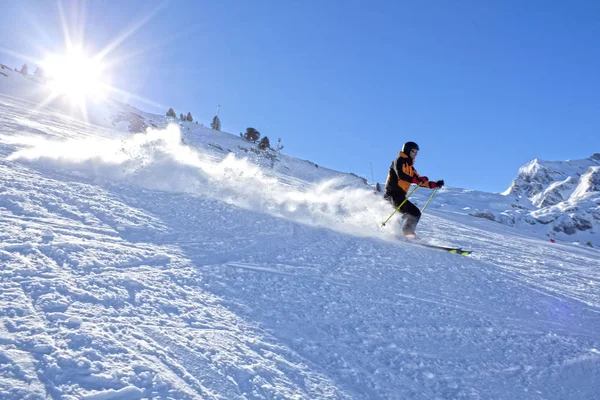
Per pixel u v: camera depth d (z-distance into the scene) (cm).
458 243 797
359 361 215
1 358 144
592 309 419
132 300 217
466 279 450
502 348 272
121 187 498
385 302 316
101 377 147
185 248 339
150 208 440
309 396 172
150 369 160
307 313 262
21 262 230
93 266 251
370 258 454
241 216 517
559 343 300
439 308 329
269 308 256
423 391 200
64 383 140
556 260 853
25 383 135
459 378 220
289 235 484
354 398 179
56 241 277
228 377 170
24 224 296
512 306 376
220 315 228
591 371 260
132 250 300
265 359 192
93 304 201
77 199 392
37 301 190
